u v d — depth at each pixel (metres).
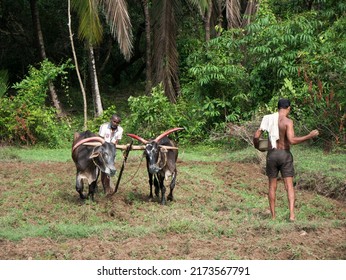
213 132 20.70
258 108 20.39
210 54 21.75
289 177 11.53
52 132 21.33
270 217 12.17
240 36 22.47
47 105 26.89
